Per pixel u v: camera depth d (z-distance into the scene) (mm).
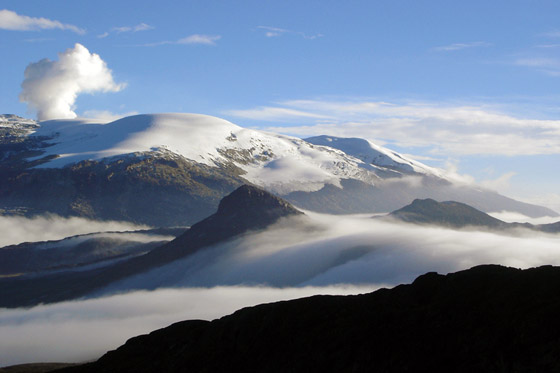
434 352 85250
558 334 78750
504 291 92125
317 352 95500
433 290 100500
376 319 97625
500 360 78875
